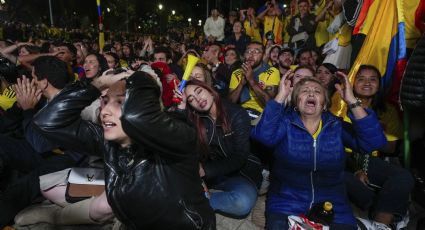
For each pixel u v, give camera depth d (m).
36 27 13.77
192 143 1.33
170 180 1.41
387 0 3.18
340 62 4.15
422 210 2.87
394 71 3.11
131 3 32.97
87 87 1.48
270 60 5.36
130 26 32.97
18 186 2.58
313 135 2.37
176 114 1.42
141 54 6.86
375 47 3.29
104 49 6.67
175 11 38.38
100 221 2.43
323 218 2.26
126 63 6.64
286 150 2.38
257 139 2.45
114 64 5.10
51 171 2.72
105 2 30.17
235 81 4.38
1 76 3.33
